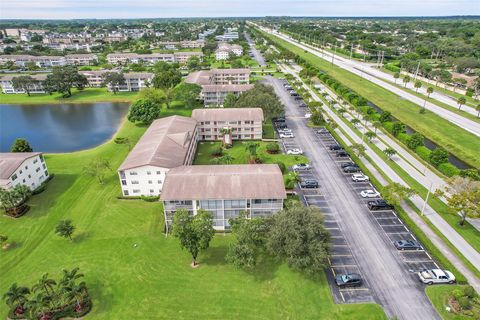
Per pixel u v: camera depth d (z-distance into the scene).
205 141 106.00
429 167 85.94
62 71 169.50
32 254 58.56
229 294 49.25
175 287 50.66
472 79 176.00
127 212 69.50
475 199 58.88
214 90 140.00
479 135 105.75
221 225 64.00
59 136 120.06
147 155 75.94
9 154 79.12
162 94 137.38
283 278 51.62
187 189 61.94
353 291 49.12
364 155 88.94
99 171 80.19
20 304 46.69
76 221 66.94
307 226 50.75
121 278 52.59
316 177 81.62
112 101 166.25
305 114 128.50
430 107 135.12
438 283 49.91
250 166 70.81
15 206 68.94
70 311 46.59
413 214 66.12
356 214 67.00
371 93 157.00
